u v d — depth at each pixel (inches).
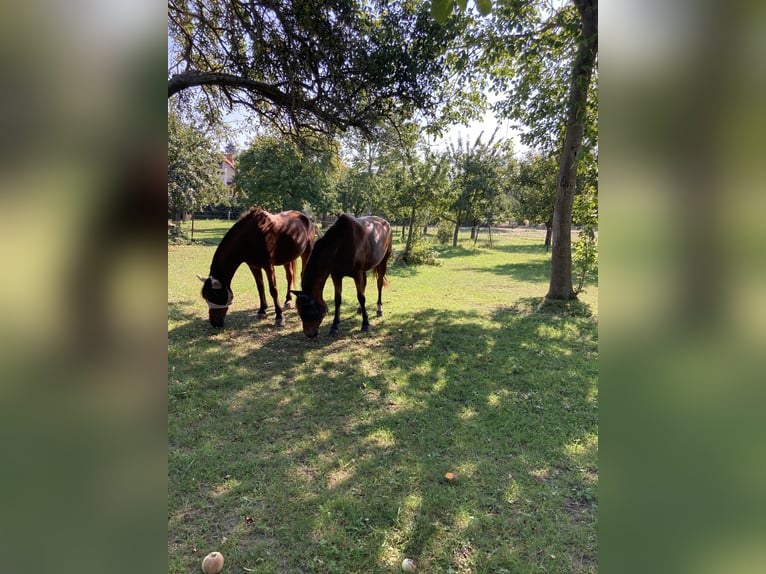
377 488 88.7
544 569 68.6
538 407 128.0
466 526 77.9
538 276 429.1
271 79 216.1
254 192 755.4
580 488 89.5
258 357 171.2
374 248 215.3
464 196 732.0
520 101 266.7
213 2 190.1
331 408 126.5
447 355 175.5
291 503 84.0
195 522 78.9
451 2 57.1
